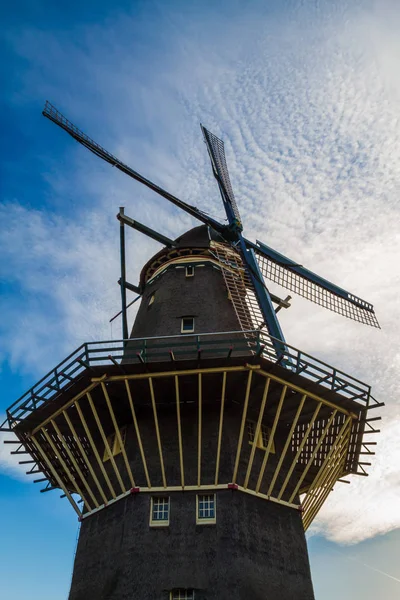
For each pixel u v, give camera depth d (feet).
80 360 55.47
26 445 64.23
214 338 66.08
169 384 57.52
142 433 59.77
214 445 57.82
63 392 58.08
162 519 53.31
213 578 48.88
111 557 52.13
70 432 64.80
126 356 55.42
